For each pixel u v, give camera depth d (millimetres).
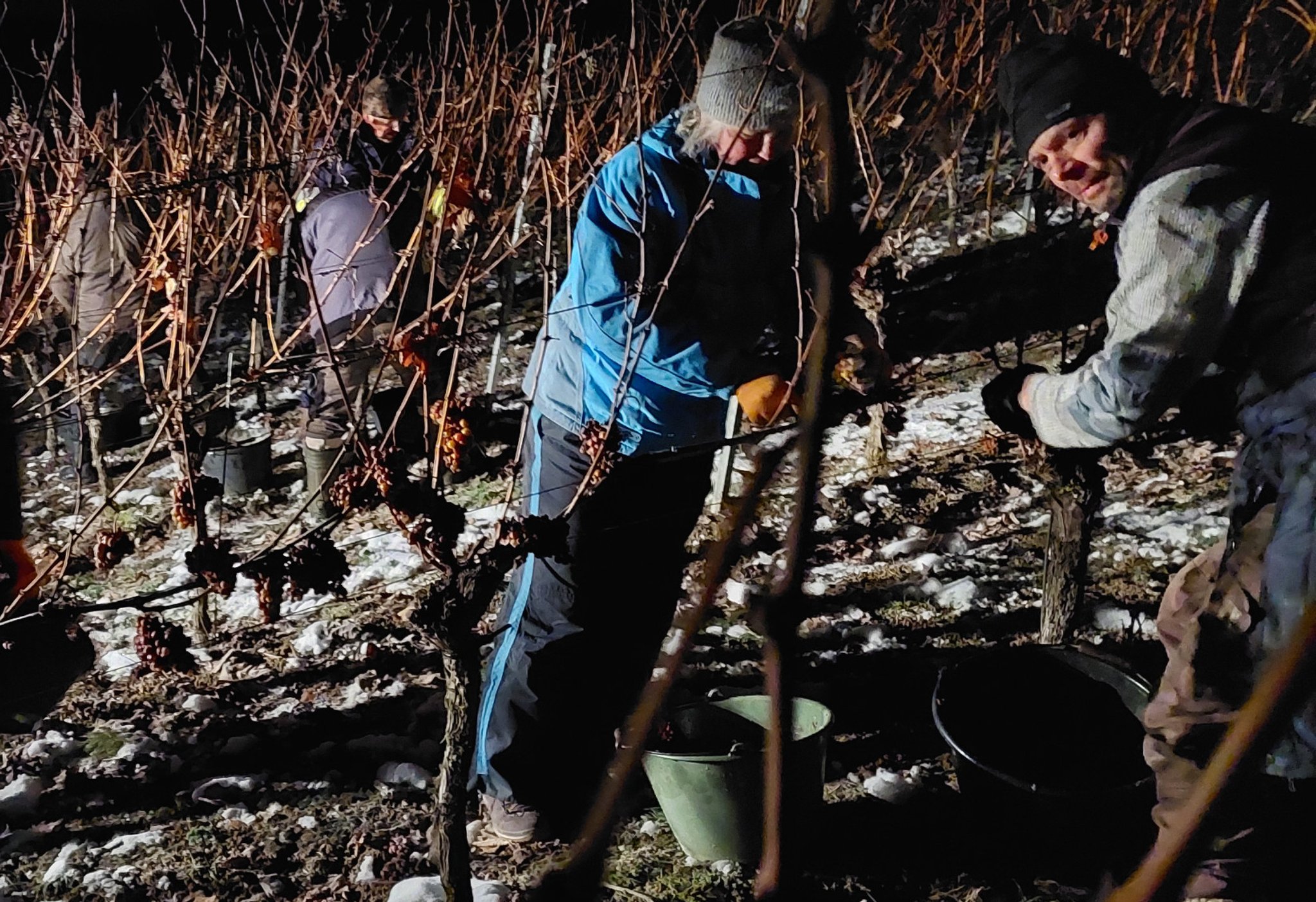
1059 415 1806
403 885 2328
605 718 2486
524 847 2502
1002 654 2551
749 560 3830
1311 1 3242
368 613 3791
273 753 3000
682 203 2131
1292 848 1794
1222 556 1865
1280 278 1575
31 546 4391
